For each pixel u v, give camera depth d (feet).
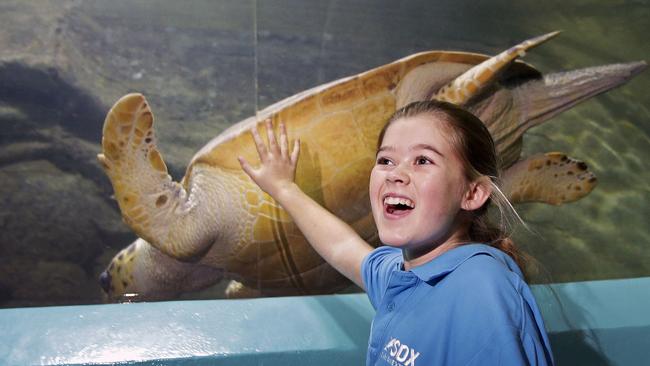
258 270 8.30
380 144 3.67
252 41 13.92
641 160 11.37
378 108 7.66
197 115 12.23
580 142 11.63
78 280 9.12
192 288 8.83
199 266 8.51
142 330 5.29
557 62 13.85
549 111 8.44
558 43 14.60
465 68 8.04
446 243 3.55
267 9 15.17
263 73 13.11
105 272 8.77
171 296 8.77
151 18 14.70
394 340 3.32
